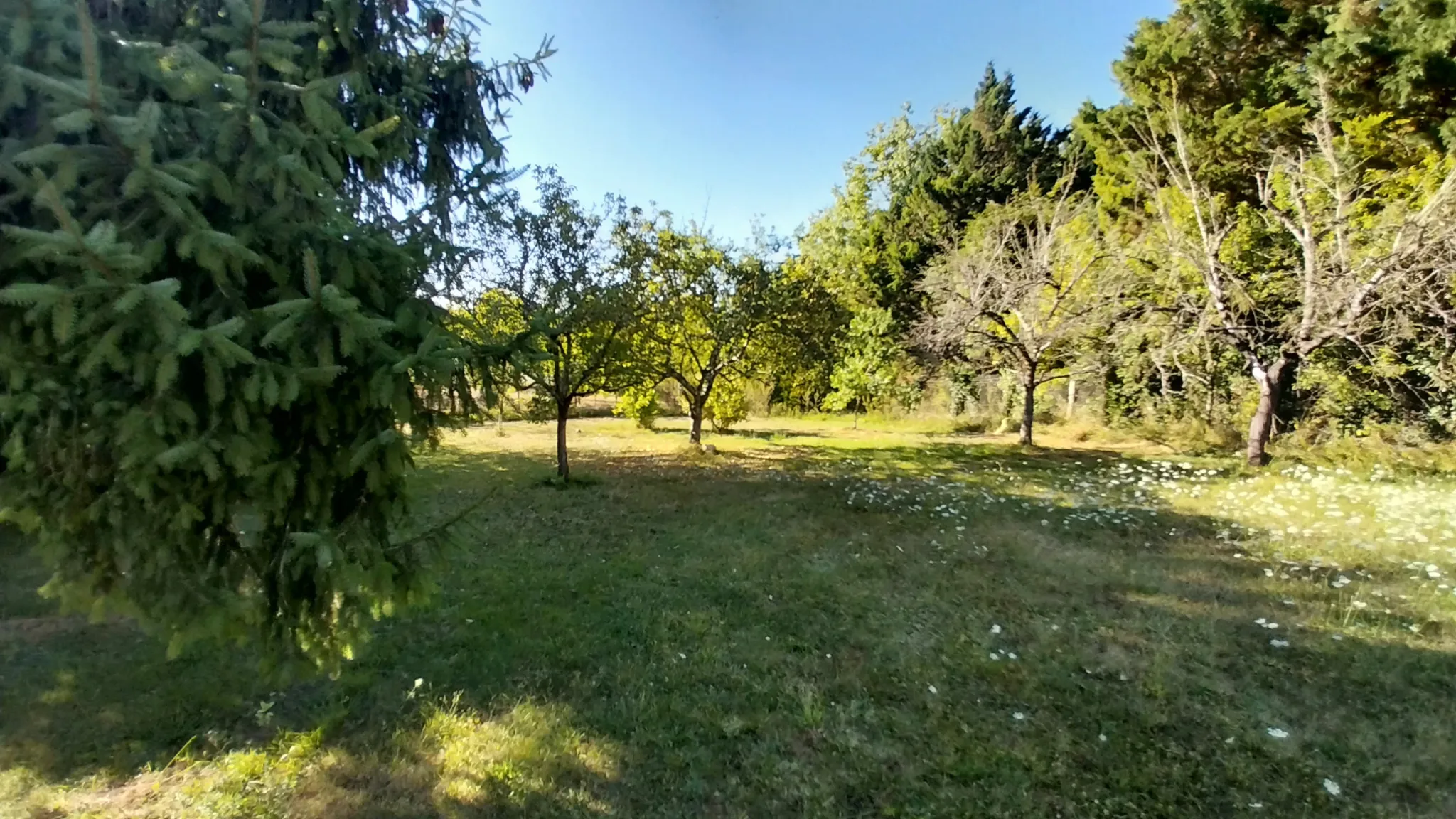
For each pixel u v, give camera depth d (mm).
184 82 2041
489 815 2287
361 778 2465
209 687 3018
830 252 23422
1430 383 8922
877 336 15391
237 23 2105
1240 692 3076
